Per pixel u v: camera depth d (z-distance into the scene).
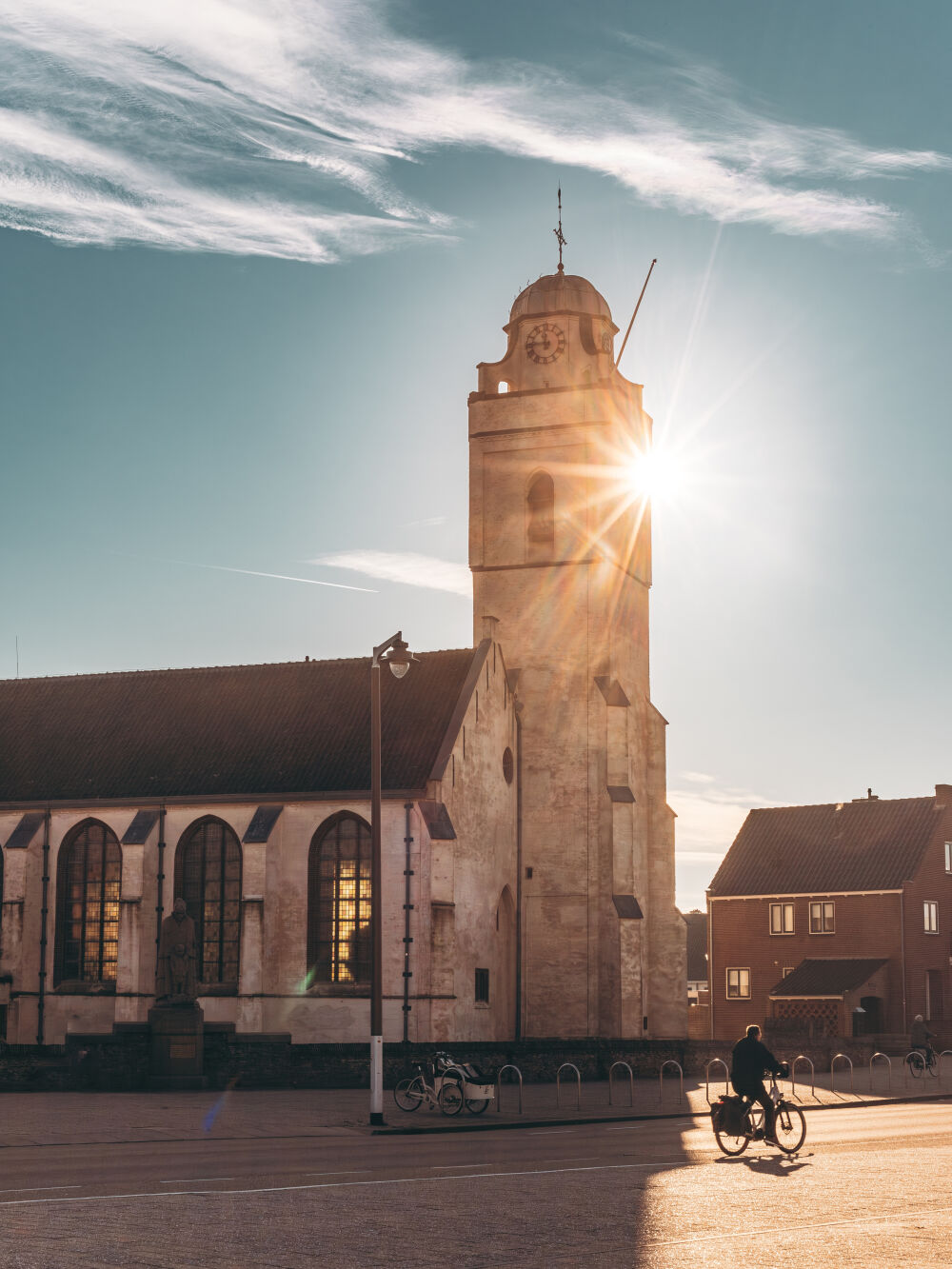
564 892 64.06
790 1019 81.38
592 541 66.38
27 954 60.16
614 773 64.38
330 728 61.19
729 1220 19.12
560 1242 17.31
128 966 57.78
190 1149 30.12
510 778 64.62
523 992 63.69
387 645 38.84
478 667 61.59
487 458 68.81
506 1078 51.62
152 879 59.28
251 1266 15.62
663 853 67.56
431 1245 17.08
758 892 90.88
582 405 67.56
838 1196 21.88
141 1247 16.72
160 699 66.00
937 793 90.75
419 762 57.88
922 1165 26.88
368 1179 23.77
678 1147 30.42
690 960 123.56
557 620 66.44
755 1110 29.39
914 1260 16.03
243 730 62.62
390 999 55.41
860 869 88.44
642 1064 56.47
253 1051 48.03
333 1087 47.62
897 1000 84.94
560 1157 27.97
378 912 37.12
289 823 58.03
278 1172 24.97
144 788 60.72
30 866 60.66
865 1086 53.75
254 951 56.16
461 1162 26.75
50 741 65.06
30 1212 19.50
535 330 69.75
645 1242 17.31
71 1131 33.66
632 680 68.38
